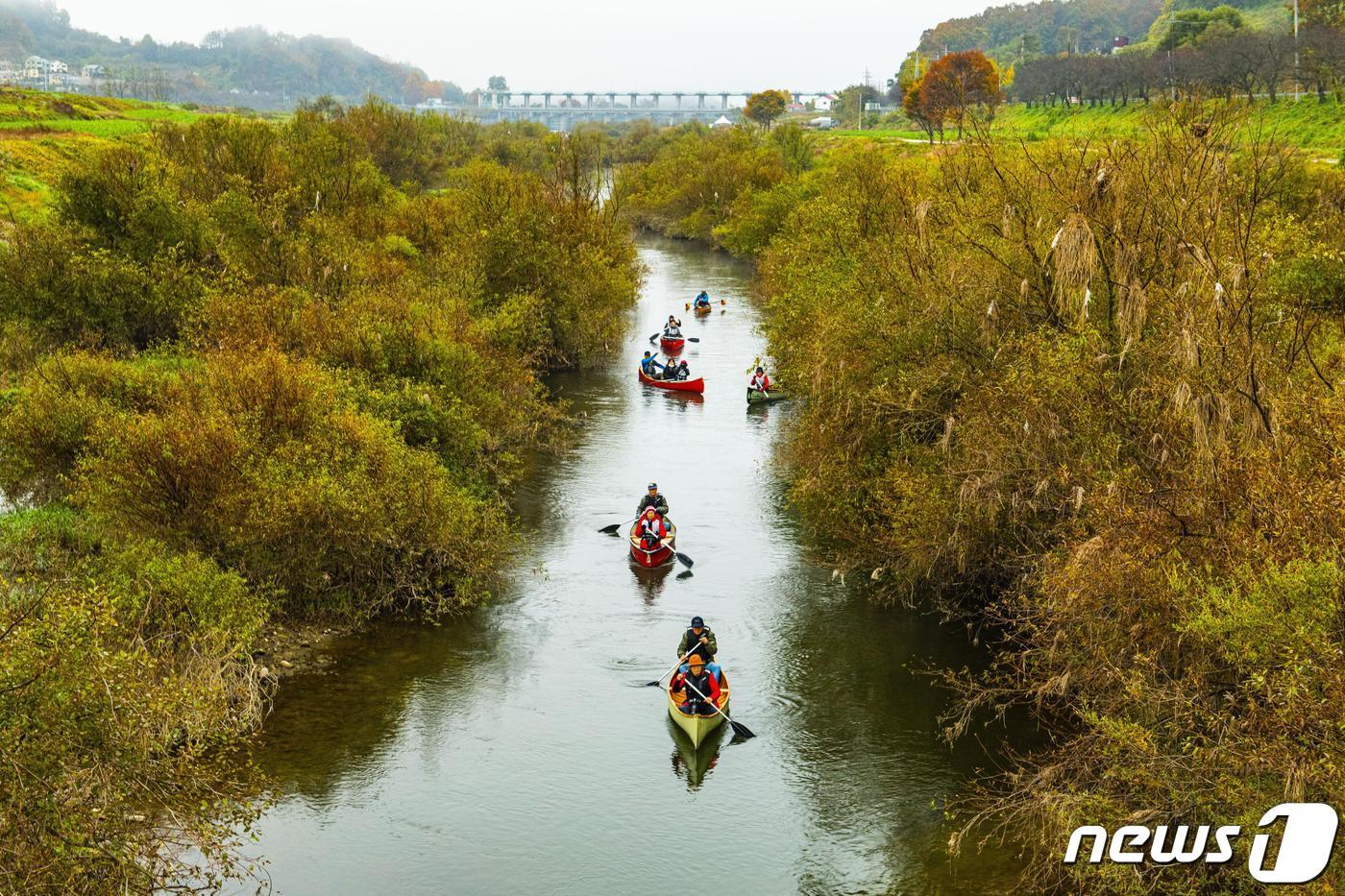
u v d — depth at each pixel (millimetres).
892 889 14734
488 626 22875
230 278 34688
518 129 163125
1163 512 13977
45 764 11000
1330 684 10250
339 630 22281
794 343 30250
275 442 23203
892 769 17734
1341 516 11586
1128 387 17469
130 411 25391
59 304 34844
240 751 17672
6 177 55156
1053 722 18859
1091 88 103250
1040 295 20703
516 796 16938
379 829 15961
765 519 29797
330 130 73125
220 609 19469
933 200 25516
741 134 122500
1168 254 18297
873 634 22641
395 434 25812
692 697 18953
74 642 11773
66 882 10703
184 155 50656
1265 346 16156
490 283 45969
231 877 13648
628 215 113312
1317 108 67250
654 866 15289
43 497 25047
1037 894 14414
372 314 32062
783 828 16250
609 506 30703
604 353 51656
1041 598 17938
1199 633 11906
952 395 22750
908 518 21344
